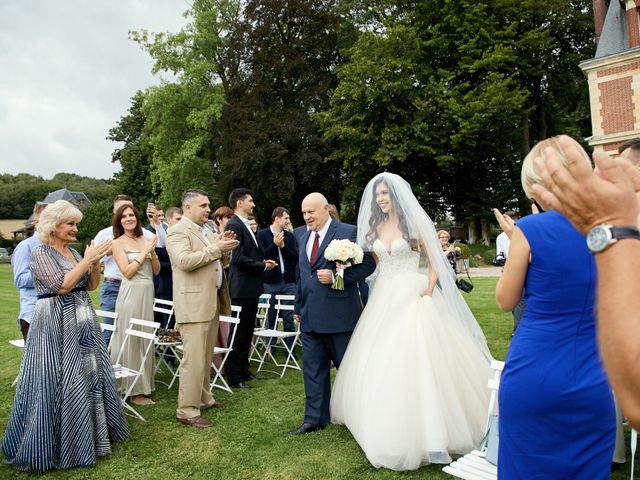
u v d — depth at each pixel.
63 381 3.65
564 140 0.95
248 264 5.76
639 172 1.08
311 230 4.53
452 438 3.54
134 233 5.41
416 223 4.08
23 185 96.06
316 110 28.19
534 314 1.96
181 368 4.59
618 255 0.85
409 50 25.00
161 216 7.27
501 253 7.67
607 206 0.87
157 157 30.91
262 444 4.05
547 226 1.93
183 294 4.58
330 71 29.47
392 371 3.61
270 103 28.89
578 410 1.84
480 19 23.92
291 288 7.64
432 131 24.39
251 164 26.56
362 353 4.02
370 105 25.39
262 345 7.94
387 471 3.48
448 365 3.73
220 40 29.95
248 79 28.98
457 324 4.11
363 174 26.88
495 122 24.80
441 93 24.77
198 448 3.99
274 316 7.57
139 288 5.26
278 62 27.52
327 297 4.29
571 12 25.95
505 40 24.02
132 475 3.54
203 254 4.46
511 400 1.96
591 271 1.85
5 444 3.71
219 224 7.64
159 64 29.44
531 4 24.34
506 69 24.47
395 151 24.25
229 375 5.77
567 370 1.86
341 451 3.85
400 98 25.20
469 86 24.98
